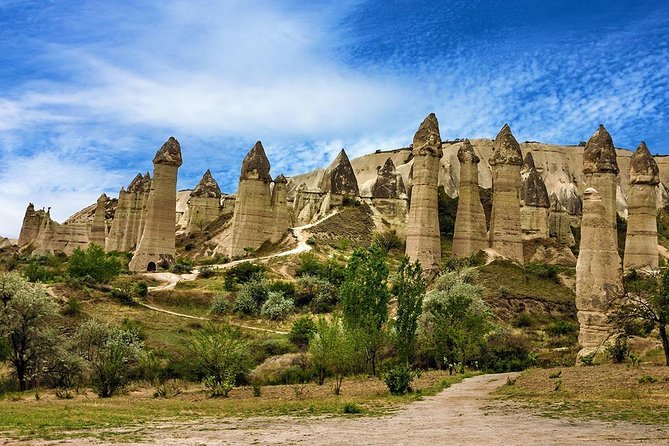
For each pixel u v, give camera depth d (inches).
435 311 1740.9
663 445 519.8
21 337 1455.5
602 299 1344.7
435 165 2763.3
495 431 618.5
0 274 1608.0
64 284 2559.1
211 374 1378.0
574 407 793.6
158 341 1909.4
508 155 2913.4
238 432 653.3
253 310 2630.4
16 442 601.0
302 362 1617.9
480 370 1615.4
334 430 655.8
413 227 2719.0
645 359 1315.2
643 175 2224.4
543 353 1760.6
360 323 1515.7
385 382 1199.6
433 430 637.3
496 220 2891.2
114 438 617.3
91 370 1414.9
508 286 2513.5
